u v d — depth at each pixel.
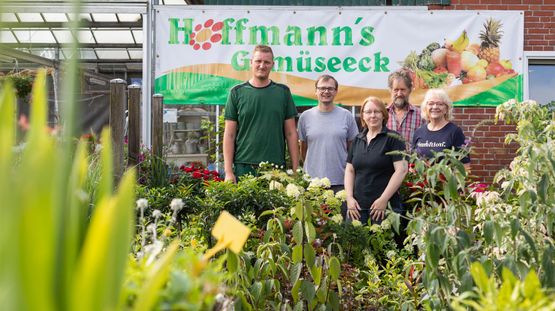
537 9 7.78
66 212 0.83
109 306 0.79
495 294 1.41
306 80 7.62
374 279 3.52
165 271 0.92
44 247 0.74
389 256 3.72
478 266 1.45
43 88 0.85
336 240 3.90
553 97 7.94
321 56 7.61
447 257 2.68
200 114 7.61
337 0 7.97
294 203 3.85
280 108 5.37
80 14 0.84
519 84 7.64
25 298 0.72
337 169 5.44
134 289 1.18
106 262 0.79
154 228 1.93
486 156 7.77
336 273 3.03
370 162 4.77
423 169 2.87
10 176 0.78
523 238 2.66
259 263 3.01
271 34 7.60
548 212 2.65
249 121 5.34
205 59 7.60
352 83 7.62
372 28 7.60
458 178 2.81
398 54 7.62
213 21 7.59
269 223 3.24
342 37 7.61
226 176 5.32
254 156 5.32
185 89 7.59
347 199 4.82
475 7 7.84
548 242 2.64
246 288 2.90
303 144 5.75
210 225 3.91
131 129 5.36
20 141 1.33
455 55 7.61
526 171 2.83
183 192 4.19
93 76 8.92
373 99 4.86
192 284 1.20
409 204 5.33
